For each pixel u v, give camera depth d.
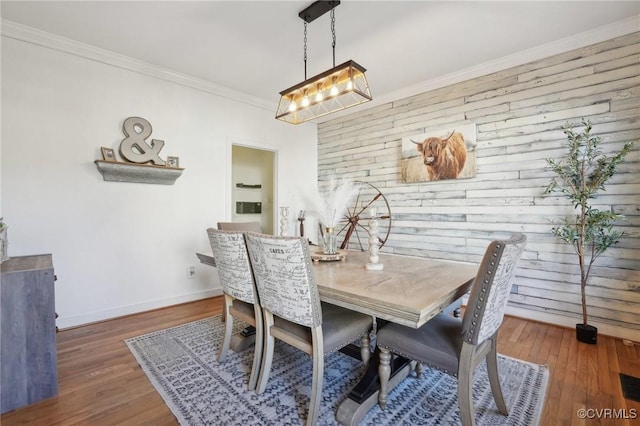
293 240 1.34
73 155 2.63
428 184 3.55
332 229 2.34
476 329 1.21
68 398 1.66
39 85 2.47
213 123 3.59
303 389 1.76
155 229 3.13
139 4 2.12
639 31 2.31
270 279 1.51
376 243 1.92
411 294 1.33
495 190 3.03
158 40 2.60
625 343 2.33
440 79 3.38
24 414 1.53
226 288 1.92
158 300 3.16
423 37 2.57
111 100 2.83
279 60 2.97
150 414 1.54
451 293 1.39
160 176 3.09
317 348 1.42
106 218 2.81
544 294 2.75
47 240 2.51
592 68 2.50
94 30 2.44
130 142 2.89
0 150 2.32
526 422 1.47
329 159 4.72
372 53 2.84
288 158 4.47
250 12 2.22
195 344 2.32
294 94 2.35
